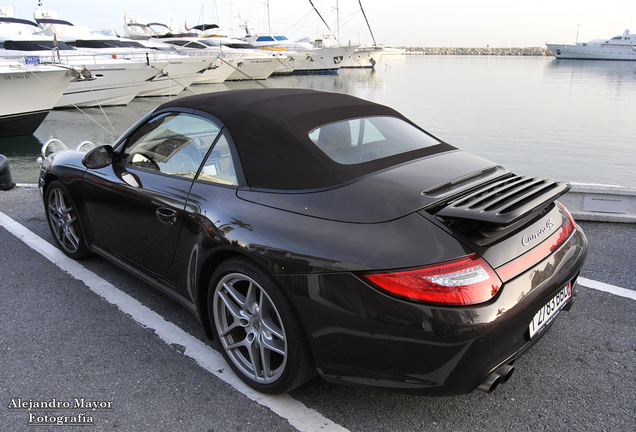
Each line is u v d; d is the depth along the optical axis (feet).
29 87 45.78
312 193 5.96
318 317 5.47
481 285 4.95
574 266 6.04
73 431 5.96
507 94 119.96
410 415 6.18
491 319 4.89
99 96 68.13
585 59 474.90
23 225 13.53
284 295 5.80
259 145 6.61
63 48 66.33
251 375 6.66
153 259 8.12
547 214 6.29
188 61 79.92
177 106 8.13
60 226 10.96
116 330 8.23
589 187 12.72
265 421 6.10
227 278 6.50
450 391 5.15
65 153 10.86
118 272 10.54
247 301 6.40
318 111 7.25
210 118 7.37
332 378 5.72
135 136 8.71
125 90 70.18
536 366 7.10
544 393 6.52
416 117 78.07
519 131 66.33
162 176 7.78
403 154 6.89
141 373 7.08
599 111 87.25
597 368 7.03
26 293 9.55
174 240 7.39
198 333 8.19
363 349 5.32
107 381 6.89
